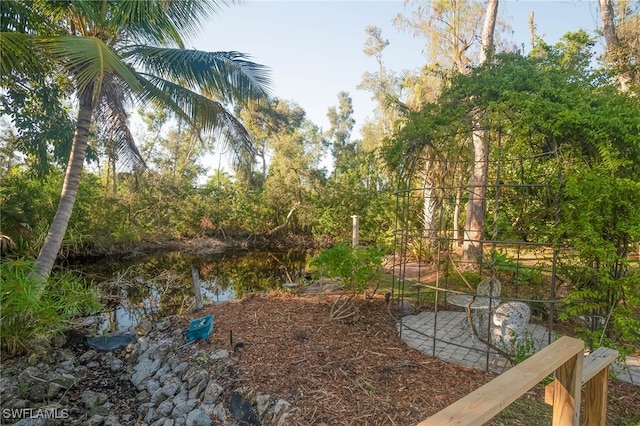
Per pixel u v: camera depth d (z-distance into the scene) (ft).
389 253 33.99
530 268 17.34
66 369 13.65
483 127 11.93
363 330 14.32
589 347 11.27
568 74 12.27
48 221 33.22
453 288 20.83
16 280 13.62
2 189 29.50
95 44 15.25
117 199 44.39
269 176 65.26
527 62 12.67
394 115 55.16
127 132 22.91
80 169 18.70
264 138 67.82
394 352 12.34
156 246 49.34
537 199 13.97
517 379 4.24
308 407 9.10
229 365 11.70
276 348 12.57
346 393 9.67
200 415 9.73
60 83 22.34
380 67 70.85
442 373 10.82
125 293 25.88
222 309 17.51
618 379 10.49
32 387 11.98
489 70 12.57
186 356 13.12
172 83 19.92
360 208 53.16
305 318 15.53
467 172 19.71
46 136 24.58
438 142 13.61
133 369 13.80
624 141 10.12
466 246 26.27
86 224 39.68
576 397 5.40
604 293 10.53
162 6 18.10
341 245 16.26
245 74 20.21
